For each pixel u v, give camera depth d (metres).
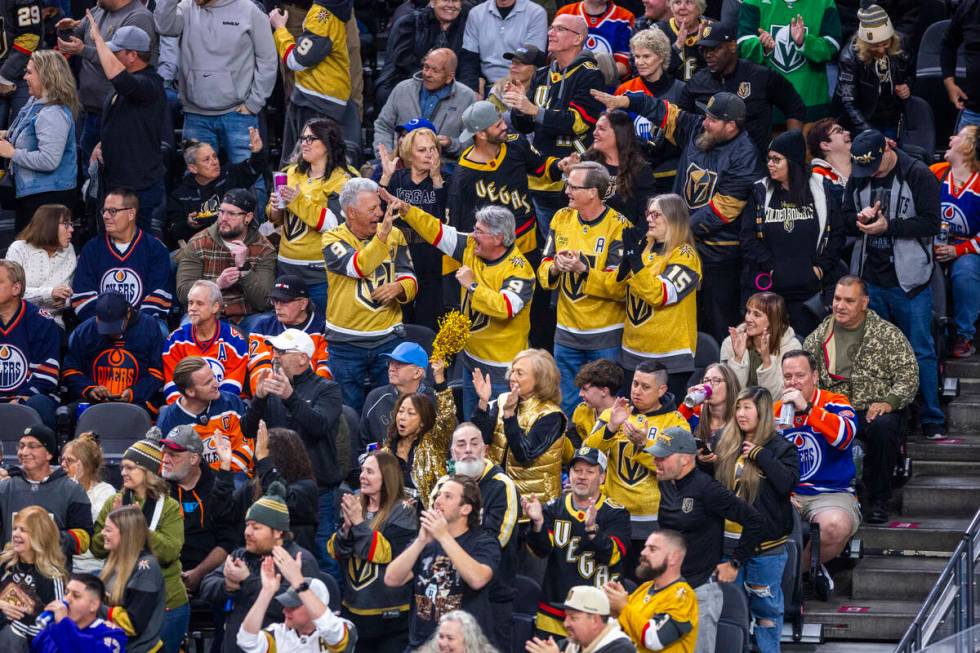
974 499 38.00
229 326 38.31
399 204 37.12
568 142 41.38
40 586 30.86
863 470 38.31
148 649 30.30
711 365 34.38
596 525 30.23
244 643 27.88
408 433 32.53
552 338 41.62
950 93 46.50
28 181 43.91
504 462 32.94
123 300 38.97
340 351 37.91
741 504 31.20
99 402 38.91
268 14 49.06
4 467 36.53
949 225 41.44
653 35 42.59
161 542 31.27
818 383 38.03
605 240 36.84
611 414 32.03
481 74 47.38
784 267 38.81
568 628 27.17
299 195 39.66
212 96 45.50
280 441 32.12
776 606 32.94
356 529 30.81
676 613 28.91
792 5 44.81
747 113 41.97
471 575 28.61
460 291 39.91
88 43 46.88
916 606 35.56
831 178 42.12
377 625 30.98
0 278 38.84
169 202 44.31
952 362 41.59
